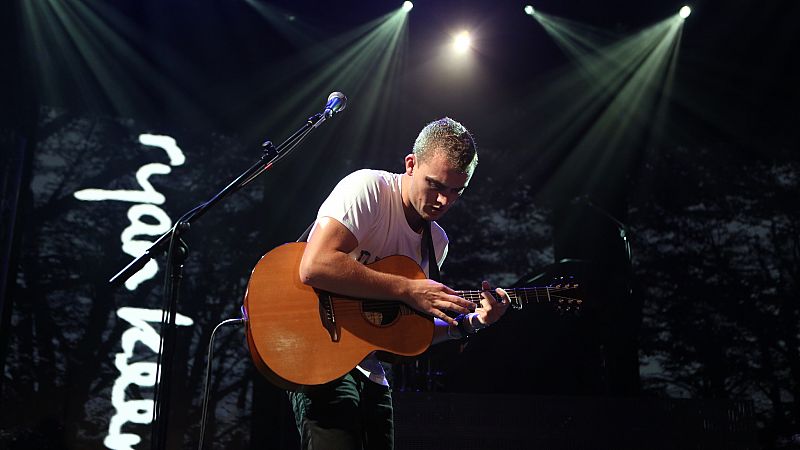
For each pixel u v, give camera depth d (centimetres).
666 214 716
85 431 603
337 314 215
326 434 201
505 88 726
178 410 617
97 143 675
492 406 369
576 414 374
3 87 635
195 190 687
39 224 646
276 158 246
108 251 654
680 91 717
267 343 206
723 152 732
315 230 216
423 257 241
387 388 225
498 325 479
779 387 657
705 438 375
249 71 693
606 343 502
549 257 702
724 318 682
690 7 642
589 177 720
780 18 643
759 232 707
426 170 220
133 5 635
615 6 646
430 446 360
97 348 625
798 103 717
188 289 655
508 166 732
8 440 579
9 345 607
